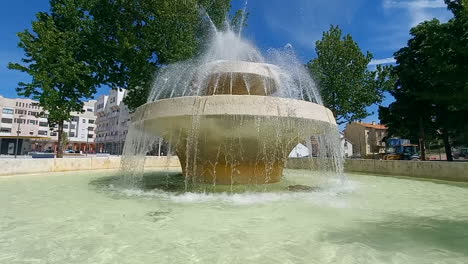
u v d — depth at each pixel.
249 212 4.46
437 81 19.28
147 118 6.59
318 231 3.46
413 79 25.69
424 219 4.14
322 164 12.17
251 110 5.79
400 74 26.69
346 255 2.71
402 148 45.81
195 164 7.17
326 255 2.71
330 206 4.98
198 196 5.84
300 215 4.28
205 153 6.78
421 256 2.70
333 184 8.66
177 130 6.51
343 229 3.56
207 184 7.14
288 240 3.13
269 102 5.94
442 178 10.60
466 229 3.61
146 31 17.52
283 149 7.01
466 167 9.83
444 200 5.94
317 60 27.59
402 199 5.98
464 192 7.25
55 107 15.92
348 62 27.05
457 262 2.56
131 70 17.97
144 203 5.15
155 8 17.41
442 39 18.16
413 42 25.92
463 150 50.25
